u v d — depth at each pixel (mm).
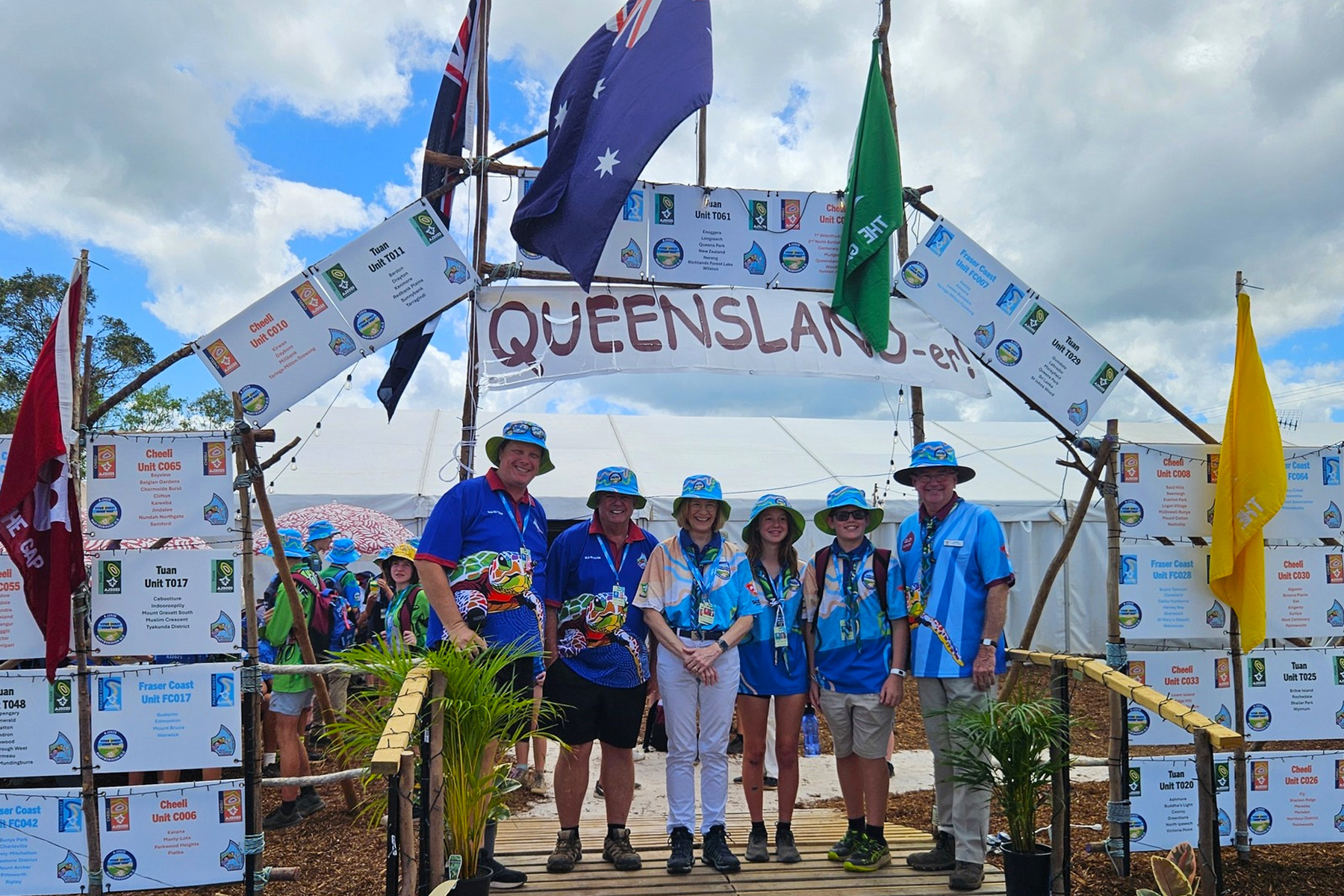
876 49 5820
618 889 4211
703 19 5227
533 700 3930
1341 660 4988
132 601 4258
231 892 4613
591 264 5145
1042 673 5297
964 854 4234
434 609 4051
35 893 4152
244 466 4523
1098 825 5242
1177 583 4957
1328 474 5086
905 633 4602
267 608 6262
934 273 5691
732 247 5789
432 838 3391
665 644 4477
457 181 5453
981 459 14945
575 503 11953
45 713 4199
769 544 4781
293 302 4977
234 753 4262
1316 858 5012
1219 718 4879
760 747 4766
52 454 4082
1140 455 5004
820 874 4434
